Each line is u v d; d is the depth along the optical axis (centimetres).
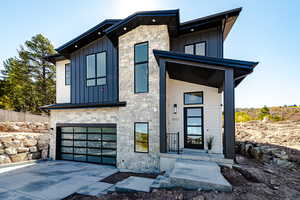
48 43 2334
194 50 746
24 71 2205
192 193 349
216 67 514
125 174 629
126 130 724
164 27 702
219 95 702
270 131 1098
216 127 689
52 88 2261
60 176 610
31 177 601
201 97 728
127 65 752
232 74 499
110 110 795
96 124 821
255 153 751
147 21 695
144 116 693
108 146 808
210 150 665
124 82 751
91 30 827
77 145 892
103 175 618
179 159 561
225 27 774
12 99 2202
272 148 720
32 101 2173
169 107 758
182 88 757
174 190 373
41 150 938
